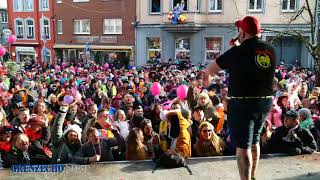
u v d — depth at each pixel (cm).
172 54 2811
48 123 620
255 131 321
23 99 886
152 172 429
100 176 419
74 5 3275
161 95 997
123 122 635
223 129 605
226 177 412
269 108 312
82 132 571
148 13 2888
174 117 513
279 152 495
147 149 518
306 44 1055
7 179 414
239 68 299
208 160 466
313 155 479
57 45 3412
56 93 1069
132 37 2998
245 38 310
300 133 498
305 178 402
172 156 444
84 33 3269
